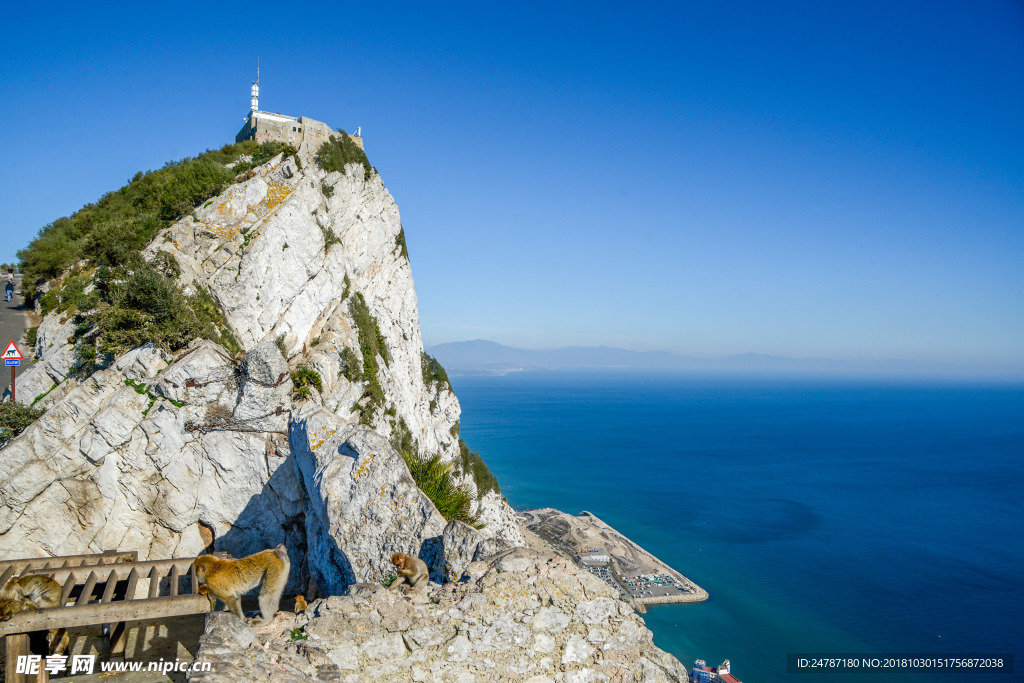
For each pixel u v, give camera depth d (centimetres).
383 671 905
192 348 2017
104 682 963
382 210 4009
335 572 1298
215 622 849
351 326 3191
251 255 2592
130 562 1196
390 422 3161
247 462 1930
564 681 988
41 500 1847
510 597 984
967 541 11662
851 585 9181
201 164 2936
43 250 3456
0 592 927
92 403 1927
